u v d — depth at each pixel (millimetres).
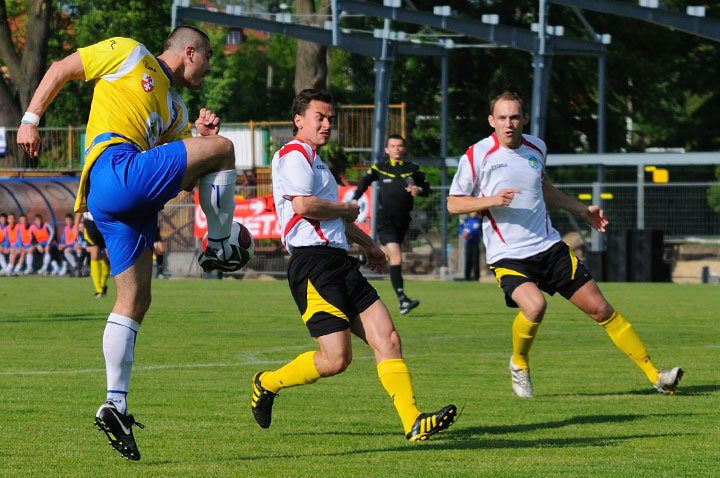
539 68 71750
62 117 128750
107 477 12383
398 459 13594
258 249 73062
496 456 13828
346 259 15031
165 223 74688
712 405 18609
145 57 13867
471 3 99875
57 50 126500
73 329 33562
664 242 69125
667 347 28859
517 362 19703
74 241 75500
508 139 19703
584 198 73062
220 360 25531
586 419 17000
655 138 125250
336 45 70062
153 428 15984
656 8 64812
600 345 29609
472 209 19188
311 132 15133
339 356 14648
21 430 15656
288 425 16297
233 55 179125
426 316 40094
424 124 110812
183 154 13242
